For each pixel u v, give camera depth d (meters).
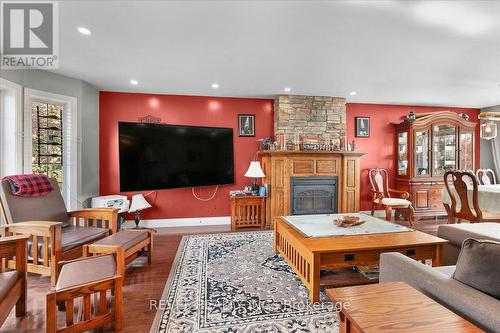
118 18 2.11
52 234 2.09
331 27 2.25
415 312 0.90
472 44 2.55
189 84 3.89
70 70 3.31
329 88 4.08
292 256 2.35
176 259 2.85
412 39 2.46
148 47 2.64
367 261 2.01
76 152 3.66
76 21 2.15
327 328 1.65
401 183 4.95
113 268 1.75
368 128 5.06
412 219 4.39
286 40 2.49
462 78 3.60
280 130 4.43
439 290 1.13
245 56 2.87
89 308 1.54
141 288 2.20
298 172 4.33
